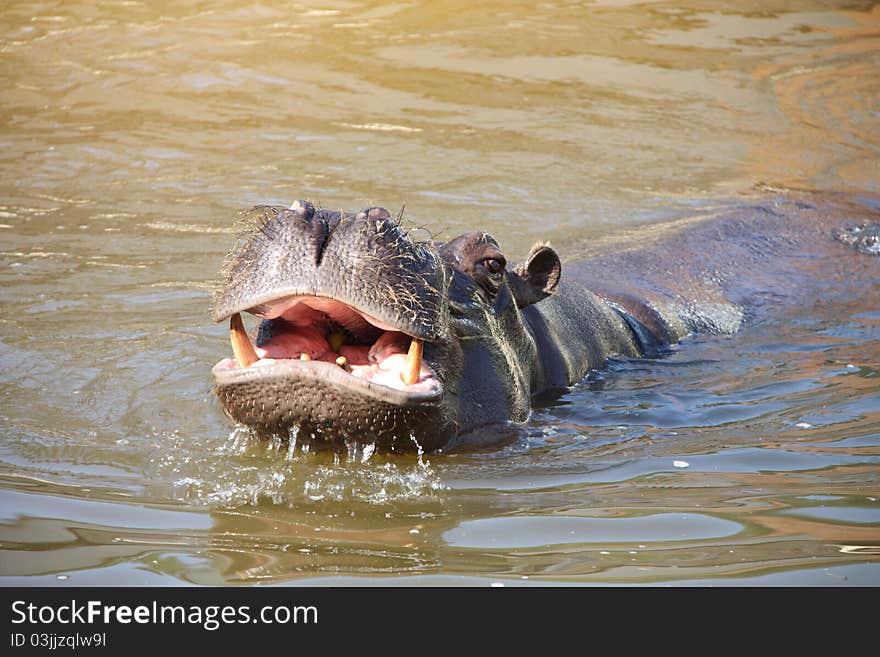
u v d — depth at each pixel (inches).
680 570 534.9
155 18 2151.8
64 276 1080.8
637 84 1934.1
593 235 1283.2
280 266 591.5
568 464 706.8
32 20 2118.6
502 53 2041.1
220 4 2247.8
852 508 614.5
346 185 1395.2
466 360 740.7
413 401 621.3
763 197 1471.5
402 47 2042.3
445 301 652.7
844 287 1190.3
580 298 987.3
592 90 1887.3
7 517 593.6
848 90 1962.4
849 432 762.2
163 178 1406.3
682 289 1134.4
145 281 1072.8
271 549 559.2
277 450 700.0
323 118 1680.6
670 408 836.6
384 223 613.3
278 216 613.0
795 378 911.7
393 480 666.2
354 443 658.8
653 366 962.1
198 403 798.5
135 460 692.1
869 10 2423.7
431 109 1743.4
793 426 783.1
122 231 1218.6
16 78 1822.1
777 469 689.6
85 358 884.0
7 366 860.6
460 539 575.2
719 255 1236.5
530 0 2370.8
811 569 534.6
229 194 1348.4
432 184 1422.2
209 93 1776.6
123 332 944.9
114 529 582.2
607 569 536.1
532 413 817.5
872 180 1582.2
